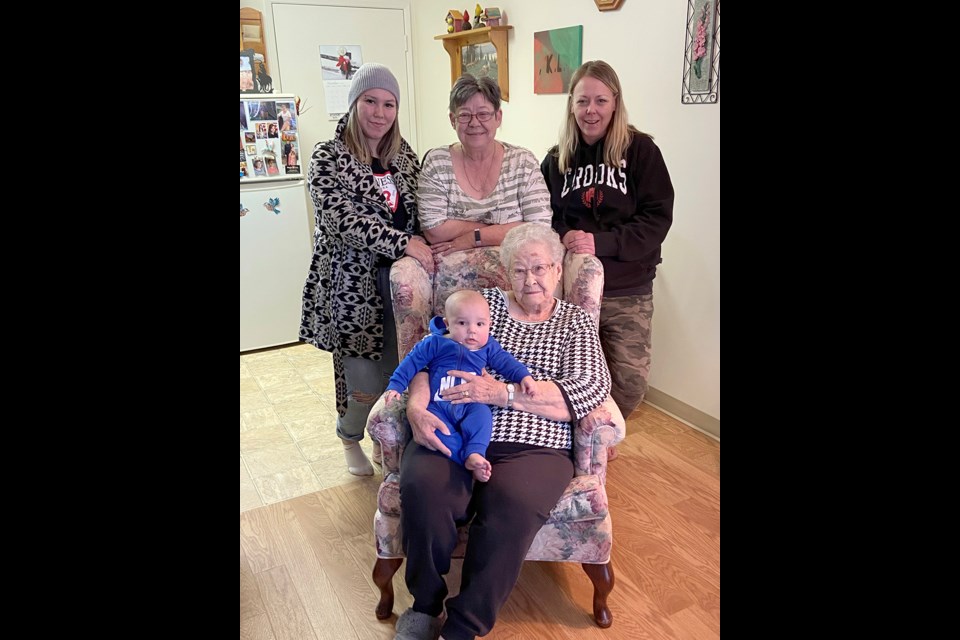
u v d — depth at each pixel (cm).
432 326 173
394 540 166
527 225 175
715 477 237
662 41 254
